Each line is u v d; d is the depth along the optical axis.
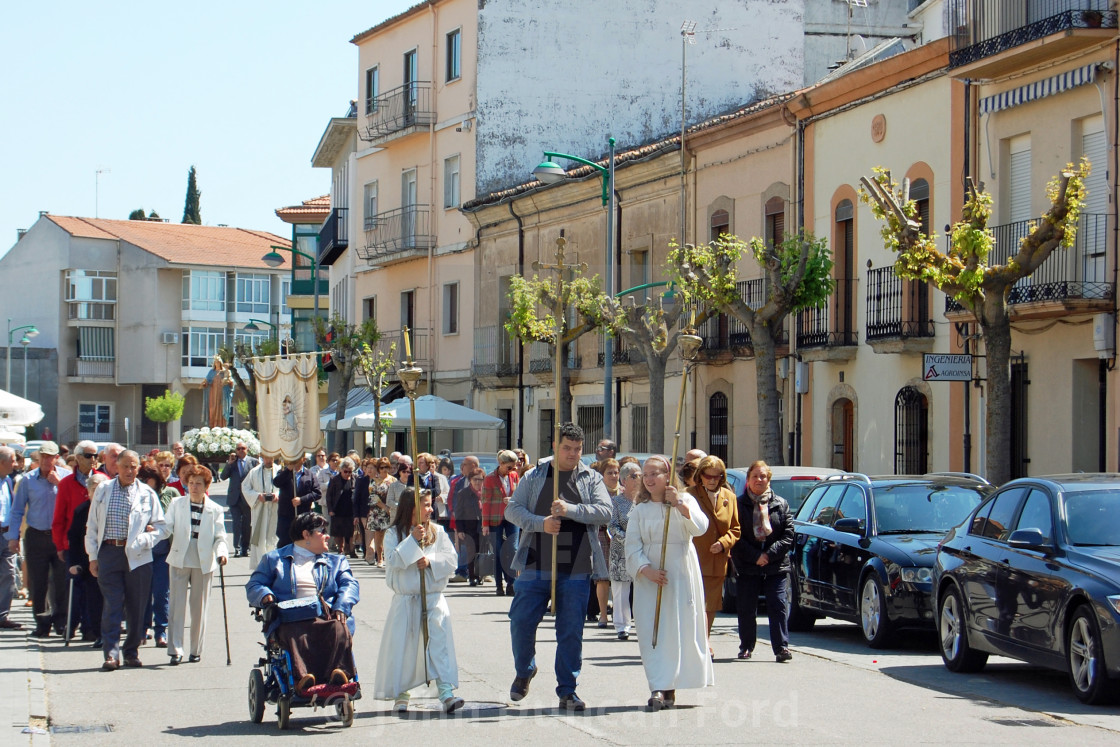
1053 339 22.72
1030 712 10.94
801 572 17.27
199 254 89.94
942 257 19.42
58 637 16.70
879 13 43.84
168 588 15.46
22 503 16.78
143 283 89.19
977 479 16.98
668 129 44.34
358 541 28.33
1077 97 22.42
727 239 25.39
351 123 52.16
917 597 14.99
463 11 44.38
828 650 15.32
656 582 10.88
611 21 44.09
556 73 43.94
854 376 28.09
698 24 44.19
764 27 44.47
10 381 87.56
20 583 21.86
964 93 24.97
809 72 44.69
